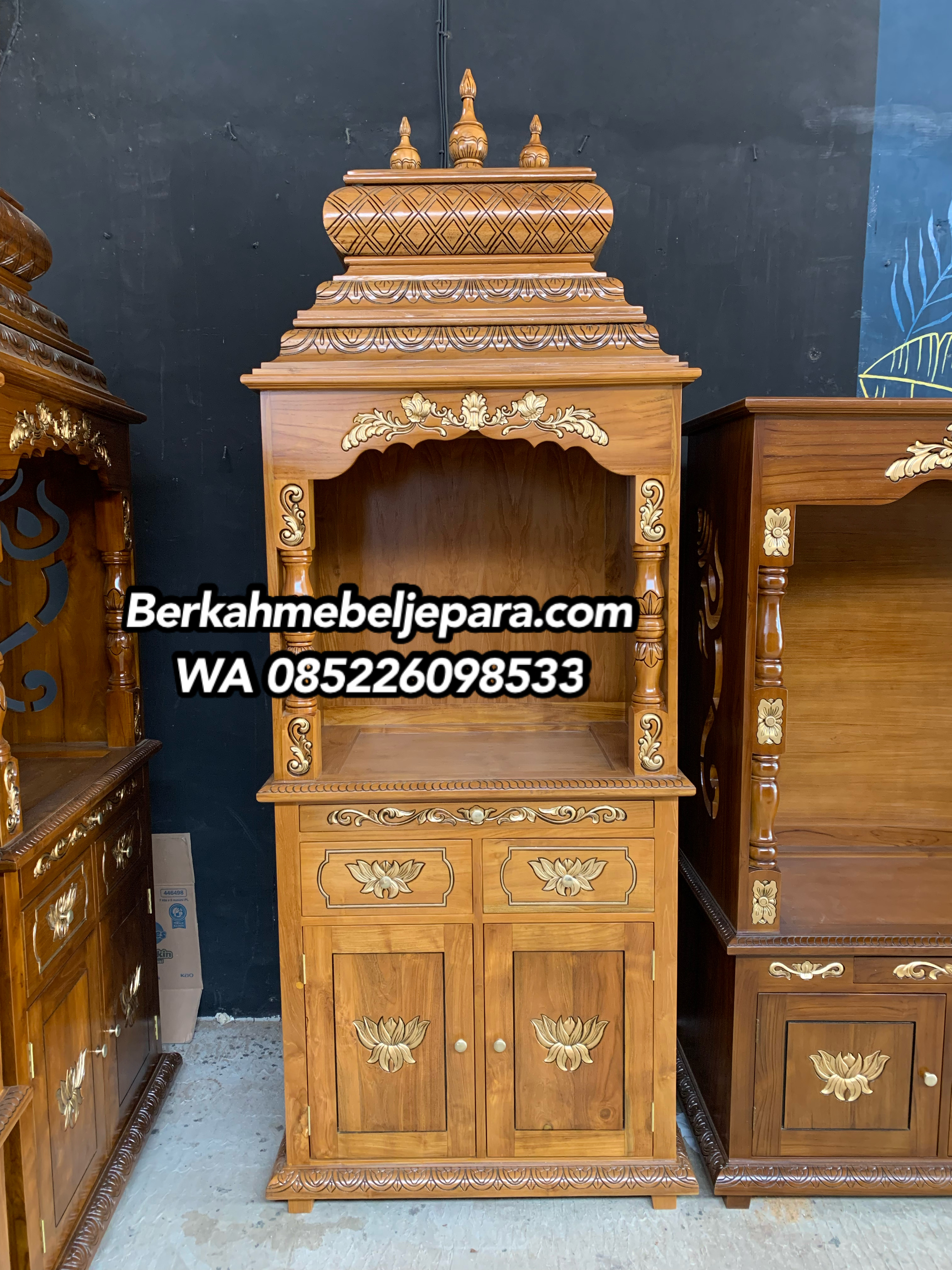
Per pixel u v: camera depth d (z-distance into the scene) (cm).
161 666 238
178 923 245
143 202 226
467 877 174
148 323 229
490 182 175
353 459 166
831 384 232
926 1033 176
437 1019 177
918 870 212
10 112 224
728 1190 178
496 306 169
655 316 230
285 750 172
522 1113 180
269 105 224
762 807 175
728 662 186
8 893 145
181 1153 199
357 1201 183
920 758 222
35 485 209
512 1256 169
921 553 216
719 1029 187
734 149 226
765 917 177
